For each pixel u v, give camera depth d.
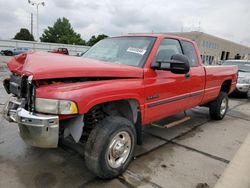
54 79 2.42
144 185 2.81
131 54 3.49
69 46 46.31
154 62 3.35
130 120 3.22
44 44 43.38
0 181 2.74
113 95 2.69
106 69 2.74
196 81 4.40
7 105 2.76
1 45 39.34
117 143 2.84
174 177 3.02
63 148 3.65
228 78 5.77
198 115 6.29
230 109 7.46
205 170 3.25
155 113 3.49
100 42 4.31
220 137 4.64
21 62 2.82
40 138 2.35
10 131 4.23
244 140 4.50
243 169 3.11
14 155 3.38
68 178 2.88
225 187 2.71
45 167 3.10
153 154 3.67
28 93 2.39
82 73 2.52
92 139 2.66
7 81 3.17
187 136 4.60
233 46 38.56
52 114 2.33
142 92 3.12
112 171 2.82
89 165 2.70
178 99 3.95
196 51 4.60
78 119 2.56
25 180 2.79
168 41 3.81
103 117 2.93
